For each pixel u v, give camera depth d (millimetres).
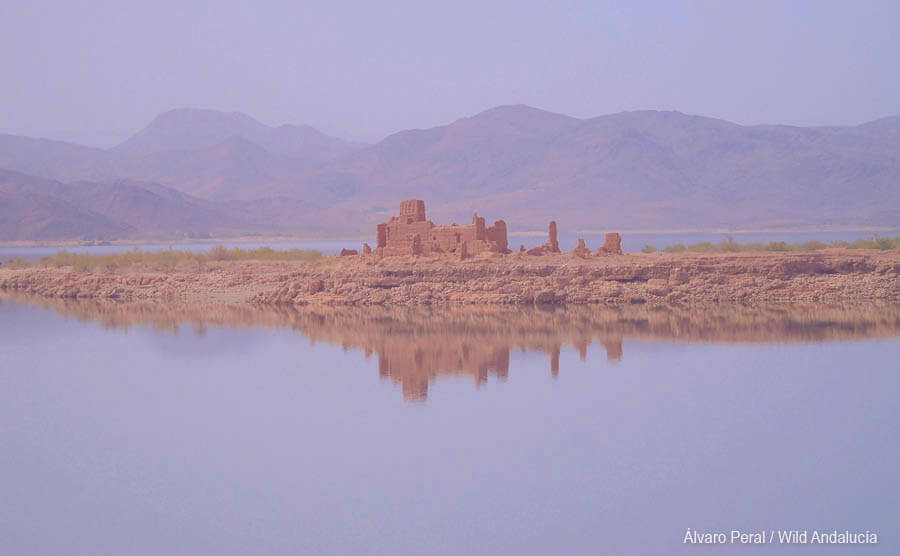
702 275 166625
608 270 169500
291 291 180500
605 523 62500
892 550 57531
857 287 158875
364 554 58625
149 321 157875
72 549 60031
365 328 141125
